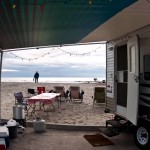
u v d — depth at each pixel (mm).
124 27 6719
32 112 11156
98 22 6371
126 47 7688
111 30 7293
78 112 11352
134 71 6453
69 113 11102
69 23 6547
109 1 4602
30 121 8867
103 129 7277
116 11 5309
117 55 8289
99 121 9281
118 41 7957
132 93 6473
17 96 12617
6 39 8375
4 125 7234
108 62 8891
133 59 6566
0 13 5203
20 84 32625
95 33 7984
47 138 7129
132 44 6586
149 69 6176
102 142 6676
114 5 4871
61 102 14867
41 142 6727
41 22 6262
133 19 5910
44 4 4688
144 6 4926
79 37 8953
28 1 4473
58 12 5371
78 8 5094
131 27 6672
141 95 6457
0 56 9633
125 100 7566
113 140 6949
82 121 9305
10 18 5645
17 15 5398
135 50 6320
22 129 7863
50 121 9328
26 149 6129
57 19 6031
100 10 5246
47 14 5496
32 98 10430
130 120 6559
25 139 7020
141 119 6203
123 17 5781
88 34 8242
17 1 4441
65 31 7734
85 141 6832
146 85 6270
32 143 6633
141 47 6531
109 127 7395
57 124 8289
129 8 5066
